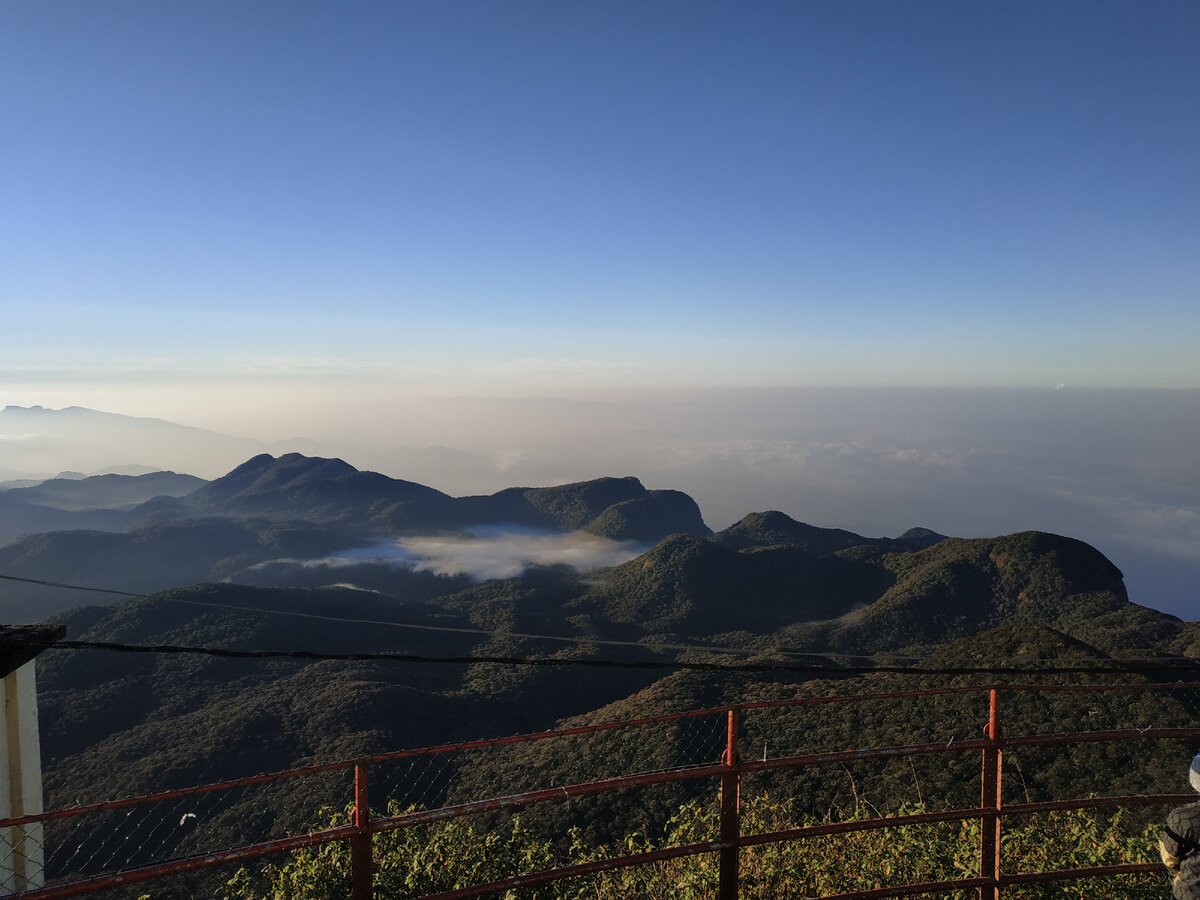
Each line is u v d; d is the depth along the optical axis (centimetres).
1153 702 2427
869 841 653
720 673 5344
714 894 592
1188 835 346
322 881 656
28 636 539
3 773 549
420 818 422
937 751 494
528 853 667
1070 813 707
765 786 2555
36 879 567
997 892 508
